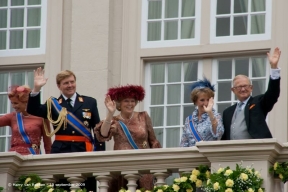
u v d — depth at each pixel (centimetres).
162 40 4616
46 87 4647
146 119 3816
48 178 3712
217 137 3628
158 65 4616
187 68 4584
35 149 3916
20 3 4769
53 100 3900
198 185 3544
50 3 4741
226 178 3459
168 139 4512
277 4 4525
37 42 4728
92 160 3675
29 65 4706
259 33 4525
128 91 3788
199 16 4597
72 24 4669
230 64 4544
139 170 3641
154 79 4597
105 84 4562
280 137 4366
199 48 4559
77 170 3694
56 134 3875
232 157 3506
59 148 3856
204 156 3559
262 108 3622
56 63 4669
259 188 3447
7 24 4756
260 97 3638
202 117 3712
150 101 4575
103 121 3738
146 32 4634
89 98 3928
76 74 4597
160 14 4644
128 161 3644
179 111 4534
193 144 3697
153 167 3628
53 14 4725
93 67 4594
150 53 4600
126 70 4606
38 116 3884
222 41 4547
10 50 4731
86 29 4647
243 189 3450
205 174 3547
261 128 3591
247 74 4509
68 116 3875
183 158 3603
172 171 3634
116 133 3778
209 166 3562
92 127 3906
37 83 3838
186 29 4609
